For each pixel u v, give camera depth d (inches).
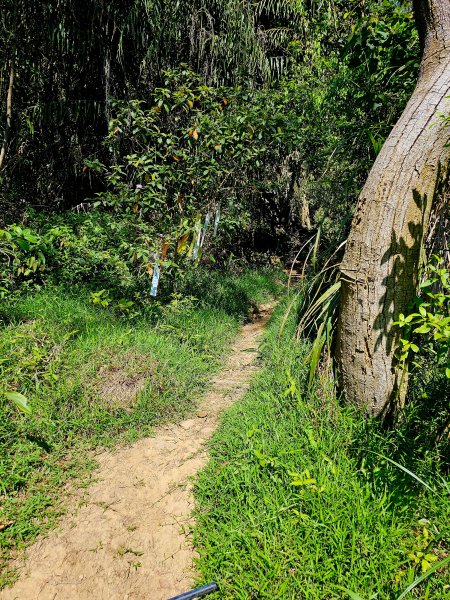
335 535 75.8
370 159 142.6
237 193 251.3
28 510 91.9
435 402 101.0
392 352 102.0
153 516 93.5
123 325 165.5
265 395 122.4
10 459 101.3
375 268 99.0
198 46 296.8
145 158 194.9
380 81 141.5
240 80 286.2
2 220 232.2
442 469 90.4
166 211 203.6
